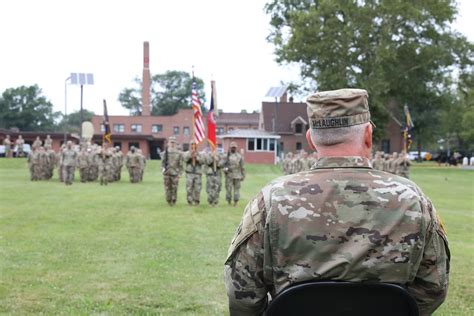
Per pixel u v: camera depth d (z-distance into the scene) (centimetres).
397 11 4412
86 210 1536
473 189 2784
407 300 234
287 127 6800
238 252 254
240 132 5853
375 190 249
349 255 239
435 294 252
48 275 761
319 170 260
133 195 2044
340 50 4509
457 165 6378
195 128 1700
